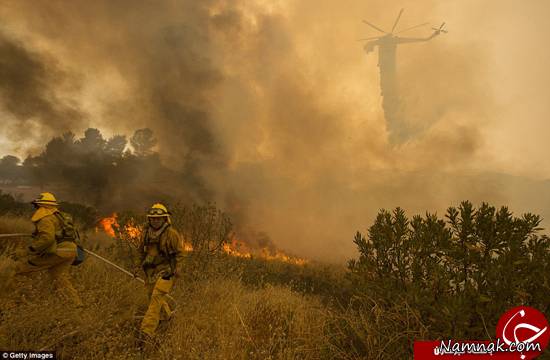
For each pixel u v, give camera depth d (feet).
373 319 11.96
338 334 11.73
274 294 17.54
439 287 10.30
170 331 11.51
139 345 10.80
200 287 16.11
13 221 25.12
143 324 11.06
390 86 175.94
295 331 12.49
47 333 10.15
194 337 11.00
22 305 10.48
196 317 12.64
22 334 9.98
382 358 10.12
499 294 9.47
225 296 15.53
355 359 10.21
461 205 11.10
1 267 13.70
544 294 9.36
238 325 12.62
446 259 10.85
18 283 12.23
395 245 12.16
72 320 10.91
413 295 10.58
